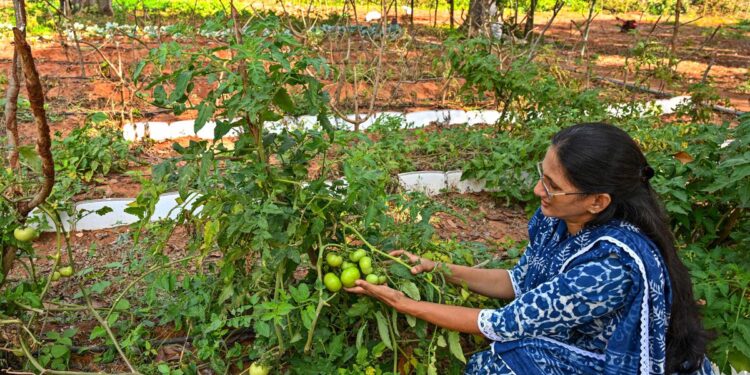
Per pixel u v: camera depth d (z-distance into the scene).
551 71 8.30
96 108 6.96
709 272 3.09
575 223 2.42
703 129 4.17
